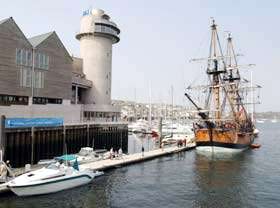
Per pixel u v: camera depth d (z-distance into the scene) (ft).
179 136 233.14
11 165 106.32
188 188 90.58
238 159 150.00
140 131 312.71
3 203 72.33
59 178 82.43
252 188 91.66
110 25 219.61
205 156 157.89
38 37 164.76
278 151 187.73
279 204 76.02
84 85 203.92
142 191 86.17
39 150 118.52
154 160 139.54
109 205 73.41
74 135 141.38
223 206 74.02
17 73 136.46
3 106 116.67
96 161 119.96
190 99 172.35
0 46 128.77
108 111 210.59
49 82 154.81
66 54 167.94
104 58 221.05
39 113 136.46
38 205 72.23
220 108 193.88
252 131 221.87
